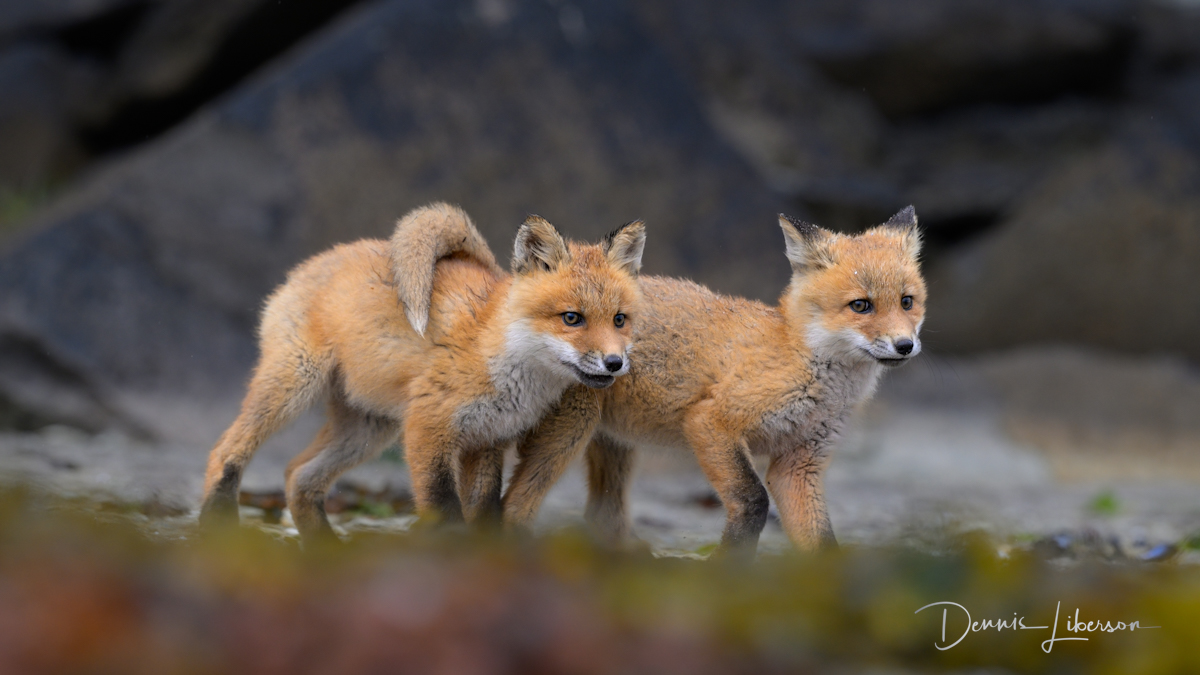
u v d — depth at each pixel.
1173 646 4.43
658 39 21.23
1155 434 17.75
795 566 5.08
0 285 15.02
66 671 2.87
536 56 18.17
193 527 7.33
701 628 3.89
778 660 3.75
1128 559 8.42
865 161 22.23
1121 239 19.89
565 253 7.84
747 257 18.14
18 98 20.92
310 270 8.37
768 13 22.55
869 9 22.61
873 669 4.23
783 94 21.72
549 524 8.70
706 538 9.36
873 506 11.77
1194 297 19.83
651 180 18.16
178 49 20.34
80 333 15.00
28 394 14.55
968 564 5.21
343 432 8.51
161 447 13.99
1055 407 18.02
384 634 3.30
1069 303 20.00
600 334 7.61
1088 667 4.48
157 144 16.83
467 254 8.64
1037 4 22.50
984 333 20.20
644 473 14.55
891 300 7.94
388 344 7.88
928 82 22.81
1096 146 22.38
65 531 4.17
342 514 9.43
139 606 3.26
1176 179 19.92
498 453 8.09
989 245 20.41
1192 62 22.31
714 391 7.85
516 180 17.62
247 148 16.56
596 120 18.19
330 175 16.78
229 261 16.02
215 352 15.54
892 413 17.69
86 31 21.91
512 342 7.67
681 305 8.14
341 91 17.12
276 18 20.14
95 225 15.58
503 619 3.49
